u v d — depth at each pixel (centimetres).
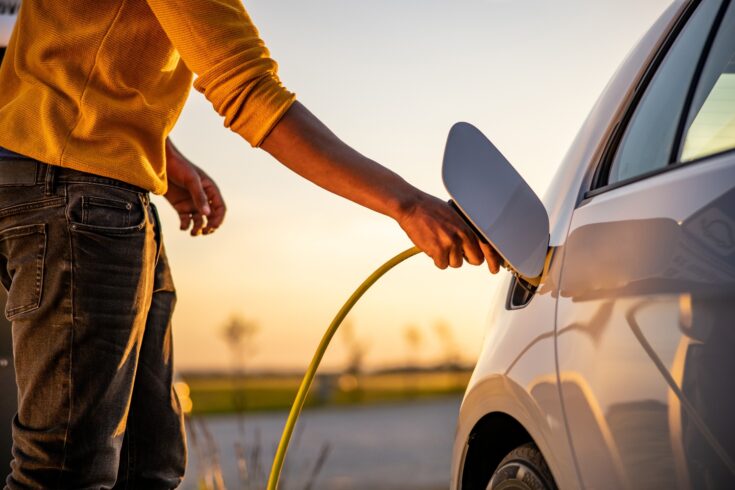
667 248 113
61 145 148
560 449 133
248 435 1266
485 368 168
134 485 179
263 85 148
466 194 138
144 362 179
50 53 152
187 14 146
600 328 125
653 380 111
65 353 148
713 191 108
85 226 147
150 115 156
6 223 150
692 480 103
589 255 134
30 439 150
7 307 151
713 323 102
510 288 171
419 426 1720
